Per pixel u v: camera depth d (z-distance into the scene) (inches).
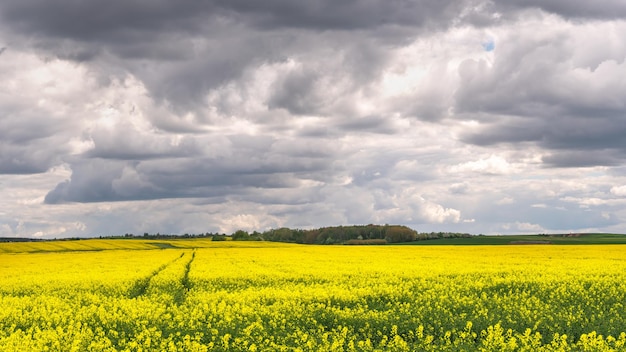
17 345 576.7
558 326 633.0
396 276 1205.1
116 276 1300.4
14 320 756.0
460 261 1659.7
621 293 932.6
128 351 541.3
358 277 1205.1
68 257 2186.3
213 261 1791.3
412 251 2348.7
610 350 511.8
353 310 773.3
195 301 883.4
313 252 2372.0
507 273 1250.6
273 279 1208.8
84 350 569.6
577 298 879.1
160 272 1375.5
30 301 941.8
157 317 733.9
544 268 1346.0
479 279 1151.0
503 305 800.9
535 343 547.8
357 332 657.0
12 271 1539.1
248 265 1572.3
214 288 1082.1
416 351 540.4
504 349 522.6
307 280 1184.8
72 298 986.7
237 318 716.7
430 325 652.7
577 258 1774.1
